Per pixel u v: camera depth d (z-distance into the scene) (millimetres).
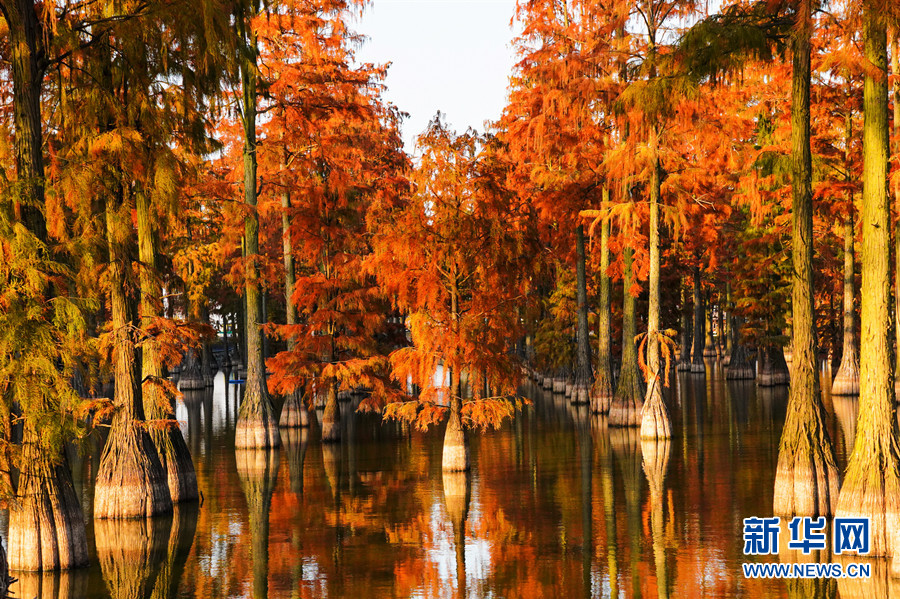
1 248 12641
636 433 30078
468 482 21891
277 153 29031
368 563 14492
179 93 17547
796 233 16250
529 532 16359
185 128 18109
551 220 35906
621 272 32625
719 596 12172
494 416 23078
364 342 30844
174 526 17453
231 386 58406
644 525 16547
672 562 13945
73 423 13250
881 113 14266
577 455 25641
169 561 14836
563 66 29578
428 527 17078
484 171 23188
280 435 31688
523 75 32438
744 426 29938
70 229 17734
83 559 14555
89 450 14477
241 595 12852
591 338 50375
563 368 49000
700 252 56656
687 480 20766
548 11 31469
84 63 16781
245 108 28359
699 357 59656
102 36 16484
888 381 14102
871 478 14039
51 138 18203
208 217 48000
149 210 17703
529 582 13086
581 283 40812
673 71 17672
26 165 13992
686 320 63594
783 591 12336
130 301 17953
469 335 22781
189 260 42062
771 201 41469
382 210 27281
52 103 17203
